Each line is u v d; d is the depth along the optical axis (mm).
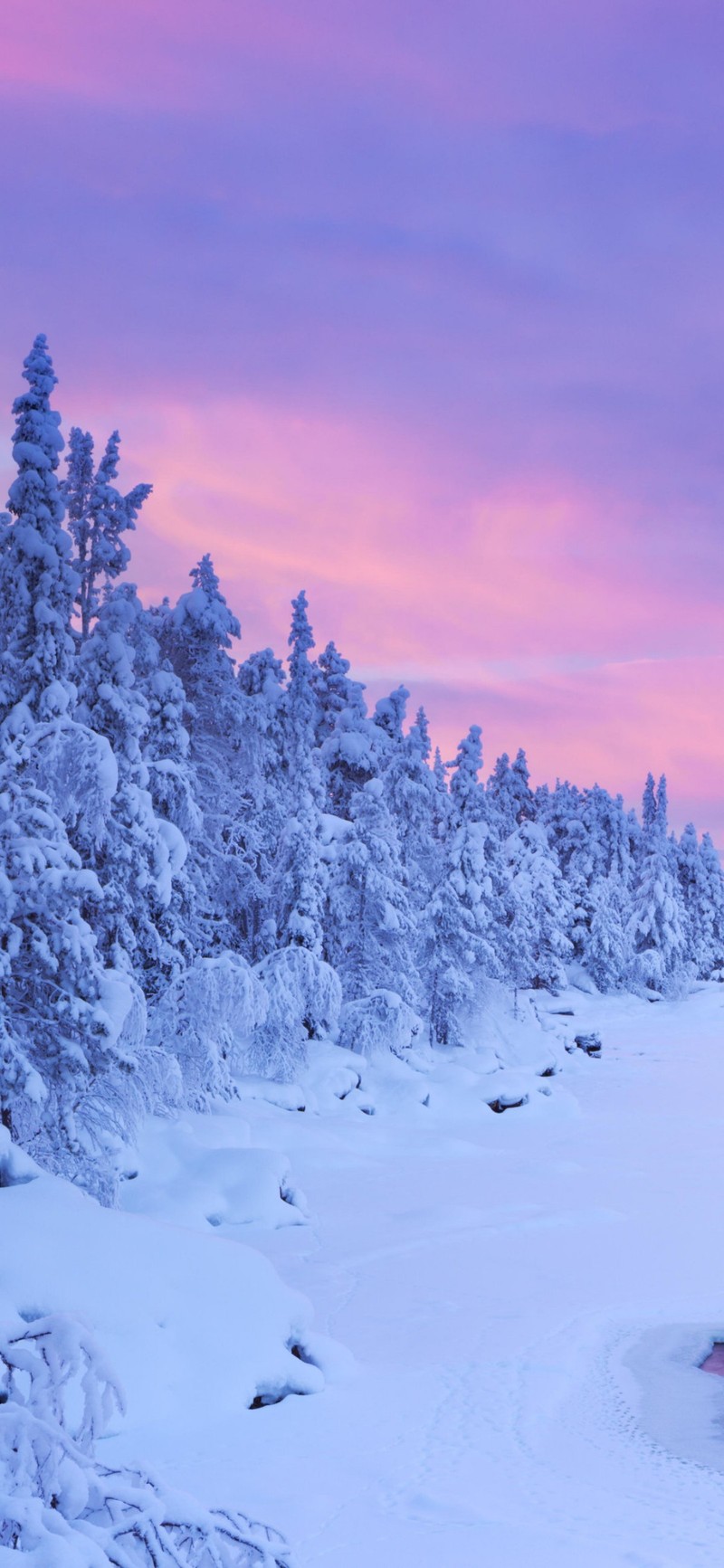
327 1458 12164
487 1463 12023
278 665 51875
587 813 98688
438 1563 8992
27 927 20484
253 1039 38906
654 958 91625
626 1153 34719
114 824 28281
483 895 53156
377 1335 17453
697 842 110250
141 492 35562
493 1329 17688
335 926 47375
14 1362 4238
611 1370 15664
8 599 28688
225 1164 26719
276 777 48375
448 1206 26781
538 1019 58812
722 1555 9180
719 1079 51844
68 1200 15680
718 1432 13109
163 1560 3527
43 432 29297
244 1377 14164
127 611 30859
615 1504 10711
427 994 51656
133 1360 13570
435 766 81562
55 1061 20719
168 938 33219
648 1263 21938
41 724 24094
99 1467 4070
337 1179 30625
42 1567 3119
